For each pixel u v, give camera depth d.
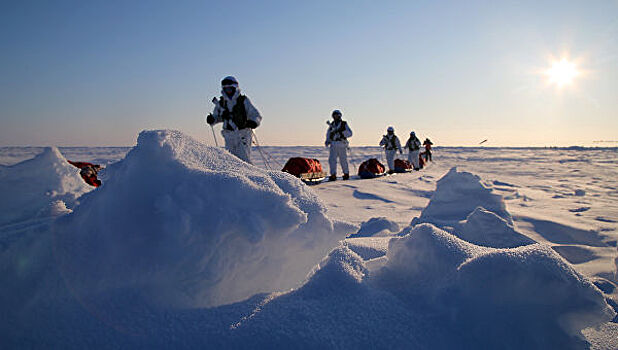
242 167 1.14
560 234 2.81
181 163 0.97
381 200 5.30
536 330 0.87
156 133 0.99
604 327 1.00
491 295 0.90
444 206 2.97
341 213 4.04
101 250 0.86
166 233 0.83
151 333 0.78
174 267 0.83
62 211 1.41
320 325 0.83
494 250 1.05
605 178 9.86
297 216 0.93
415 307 0.95
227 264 0.86
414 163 16.27
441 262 1.02
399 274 1.11
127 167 0.94
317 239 1.01
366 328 0.84
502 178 9.57
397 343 0.81
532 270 0.89
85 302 0.82
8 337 0.76
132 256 0.84
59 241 0.89
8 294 0.80
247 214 0.88
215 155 1.13
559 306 0.89
